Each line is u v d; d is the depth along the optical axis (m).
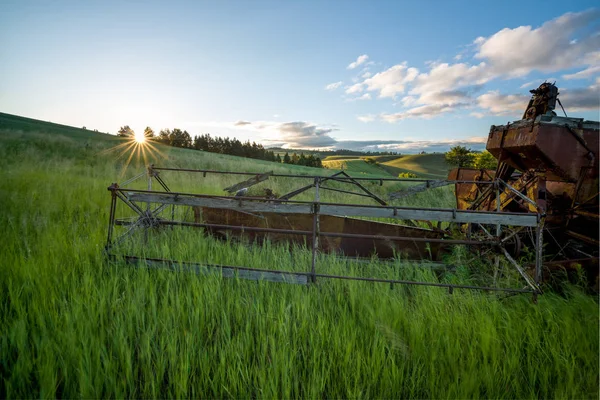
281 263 4.75
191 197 4.33
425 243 5.73
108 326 3.16
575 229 5.11
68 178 11.59
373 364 2.81
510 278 4.39
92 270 4.24
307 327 3.30
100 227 6.19
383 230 5.85
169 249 5.06
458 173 8.04
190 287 3.85
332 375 2.82
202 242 5.57
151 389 2.58
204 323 3.33
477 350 3.08
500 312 3.73
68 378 2.55
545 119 5.00
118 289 3.87
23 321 3.00
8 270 3.97
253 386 2.68
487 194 6.27
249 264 4.82
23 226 5.68
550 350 3.11
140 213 4.97
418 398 2.61
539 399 2.70
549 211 5.24
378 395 2.62
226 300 3.80
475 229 6.18
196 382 2.68
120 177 14.25
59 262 4.32
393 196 6.50
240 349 2.93
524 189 5.64
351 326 3.31
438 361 2.92
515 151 5.67
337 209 3.99
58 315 3.22
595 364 2.92
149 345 2.83
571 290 4.09
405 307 3.76
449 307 3.80
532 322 3.54
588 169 4.92
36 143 21.97
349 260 5.23
